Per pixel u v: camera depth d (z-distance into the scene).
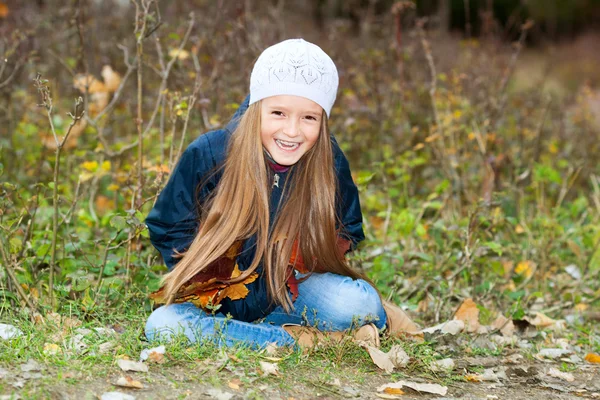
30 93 5.04
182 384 2.43
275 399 2.40
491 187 4.48
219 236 2.76
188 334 2.77
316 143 2.86
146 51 5.24
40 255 3.34
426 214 4.95
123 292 3.23
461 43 6.19
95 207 4.34
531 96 6.31
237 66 4.96
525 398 2.66
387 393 2.56
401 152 5.14
